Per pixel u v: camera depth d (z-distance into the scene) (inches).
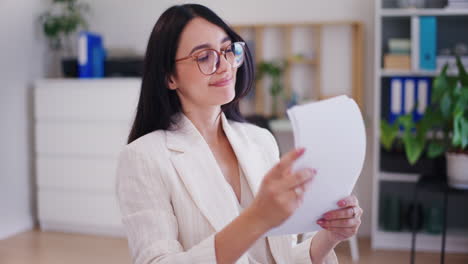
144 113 47.9
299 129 34.4
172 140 45.7
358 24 155.9
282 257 46.3
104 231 165.6
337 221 39.6
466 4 140.2
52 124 165.9
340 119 35.7
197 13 44.8
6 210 166.1
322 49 162.4
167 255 39.0
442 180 131.8
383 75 147.4
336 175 36.4
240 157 47.6
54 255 147.3
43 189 169.0
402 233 150.5
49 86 165.2
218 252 35.9
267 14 164.1
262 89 166.4
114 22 176.4
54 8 183.3
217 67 44.3
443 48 153.4
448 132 132.3
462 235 148.1
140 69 162.6
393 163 146.6
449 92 128.0
